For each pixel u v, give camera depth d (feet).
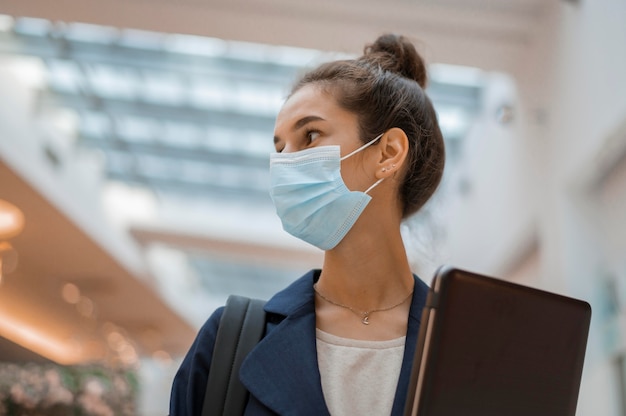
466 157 26.14
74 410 16.25
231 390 3.61
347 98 4.21
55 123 25.04
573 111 15.51
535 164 18.04
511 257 21.16
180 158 28.55
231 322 3.85
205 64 23.31
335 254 4.06
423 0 16.43
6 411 14.88
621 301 14.82
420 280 4.09
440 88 23.82
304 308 3.85
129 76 24.49
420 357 2.96
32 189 22.71
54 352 32.78
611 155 14.46
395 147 4.17
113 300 33.78
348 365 3.65
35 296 30.30
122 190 29.96
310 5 16.40
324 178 4.06
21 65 22.98
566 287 15.80
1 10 16.71
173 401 3.78
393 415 3.41
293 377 3.53
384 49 4.75
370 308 3.95
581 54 15.03
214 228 29.50
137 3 16.53
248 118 26.07
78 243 27.17
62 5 16.52
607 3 13.71
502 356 3.03
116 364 20.34
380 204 4.11
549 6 16.78
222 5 16.56
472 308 3.00
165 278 34.04
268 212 29.94
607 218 15.53
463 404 2.94
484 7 16.74
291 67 22.94
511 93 20.01
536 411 3.06
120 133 27.17
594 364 14.90
